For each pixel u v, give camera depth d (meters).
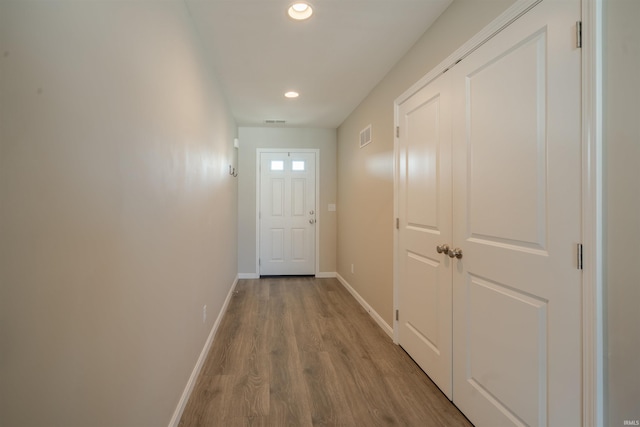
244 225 4.85
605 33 0.98
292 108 3.84
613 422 0.98
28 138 0.61
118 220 0.96
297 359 2.31
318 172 4.94
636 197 0.92
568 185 1.09
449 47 1.82
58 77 0.69
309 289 4.25
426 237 2.07
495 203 1.44
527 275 1.26
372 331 2.83
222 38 2.19
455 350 1.76
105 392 0.90
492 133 1.46
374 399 1.83
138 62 1.11
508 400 1.37
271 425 1.61
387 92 2.79
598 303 1.00
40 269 0.64
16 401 0.58
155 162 1.29
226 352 2.42
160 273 1.35
